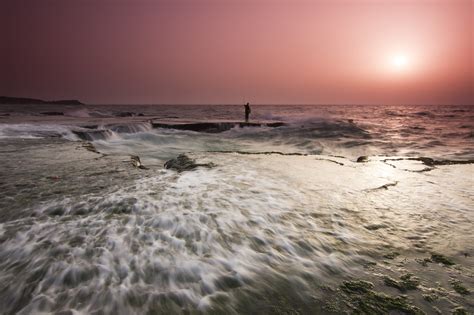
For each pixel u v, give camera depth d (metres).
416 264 3.82
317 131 23.58
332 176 7.77
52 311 2.74
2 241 3.91
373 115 56.12
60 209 4.93
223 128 24.47
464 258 3.97
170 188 6.12
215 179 6.97
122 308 2.80
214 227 4.41
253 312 2.88
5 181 6.52
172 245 3.87
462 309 3.03
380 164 9.52
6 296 2.93
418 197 6.33
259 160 9.43
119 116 37.25
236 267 3.51
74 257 3.54
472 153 15.94
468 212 5.54
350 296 3.18
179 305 2.88
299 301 3.06
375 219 5.14
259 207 5.29
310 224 4.79
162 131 21.70
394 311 2.99
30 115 33.94
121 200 5.32
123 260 3.50
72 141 13.08
